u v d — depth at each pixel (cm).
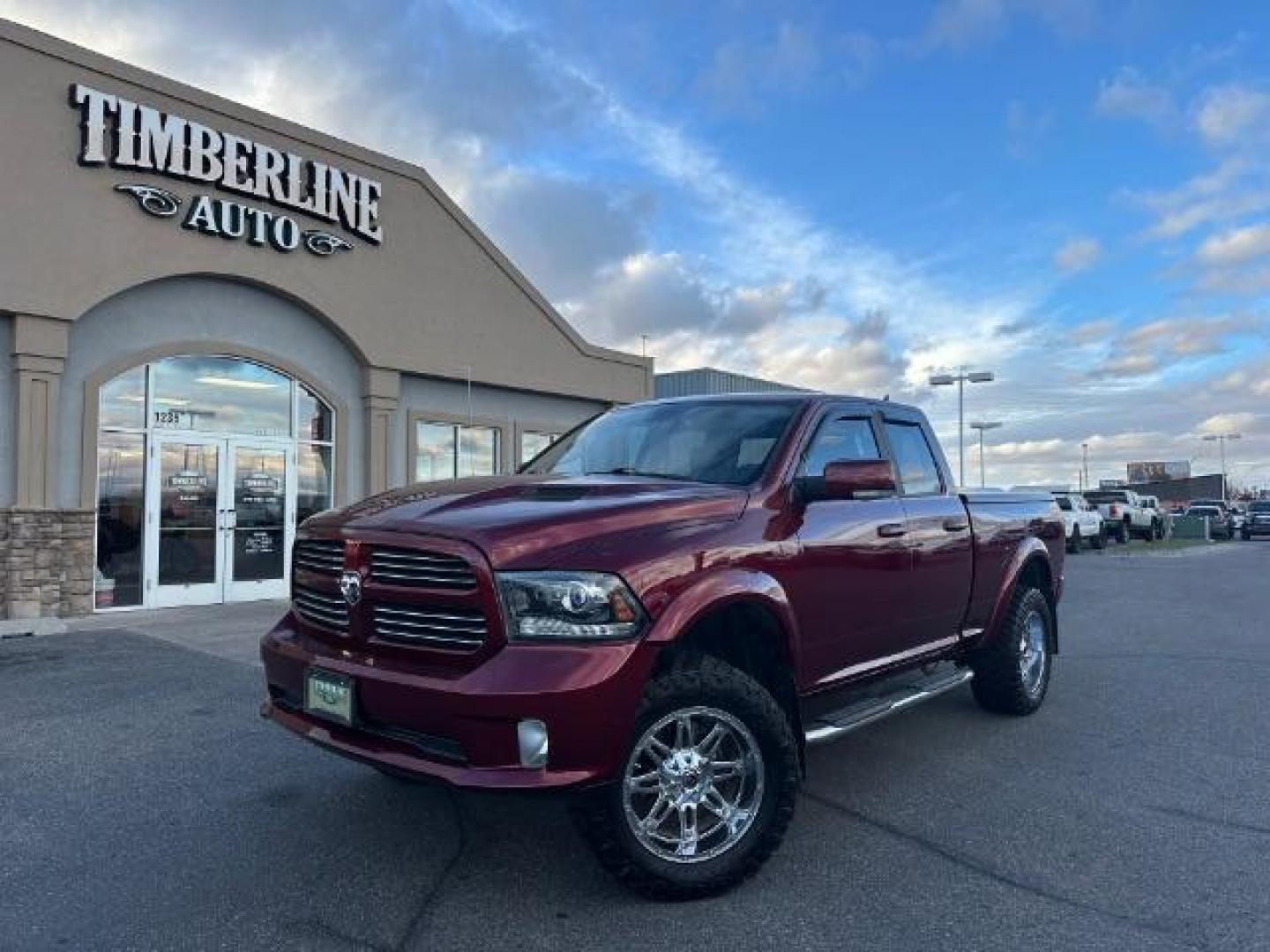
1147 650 948
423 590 344
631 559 346
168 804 463
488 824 437
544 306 1767
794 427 454
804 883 376
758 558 391
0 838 419
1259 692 740
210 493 1310
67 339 1141
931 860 400
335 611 384
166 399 1267
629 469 472
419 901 358
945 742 583
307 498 1426
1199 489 9362
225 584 1318
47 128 1121
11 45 1095
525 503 370
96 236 1162
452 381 1631
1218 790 495
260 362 1357
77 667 810
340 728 364
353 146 1446
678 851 358
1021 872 388
